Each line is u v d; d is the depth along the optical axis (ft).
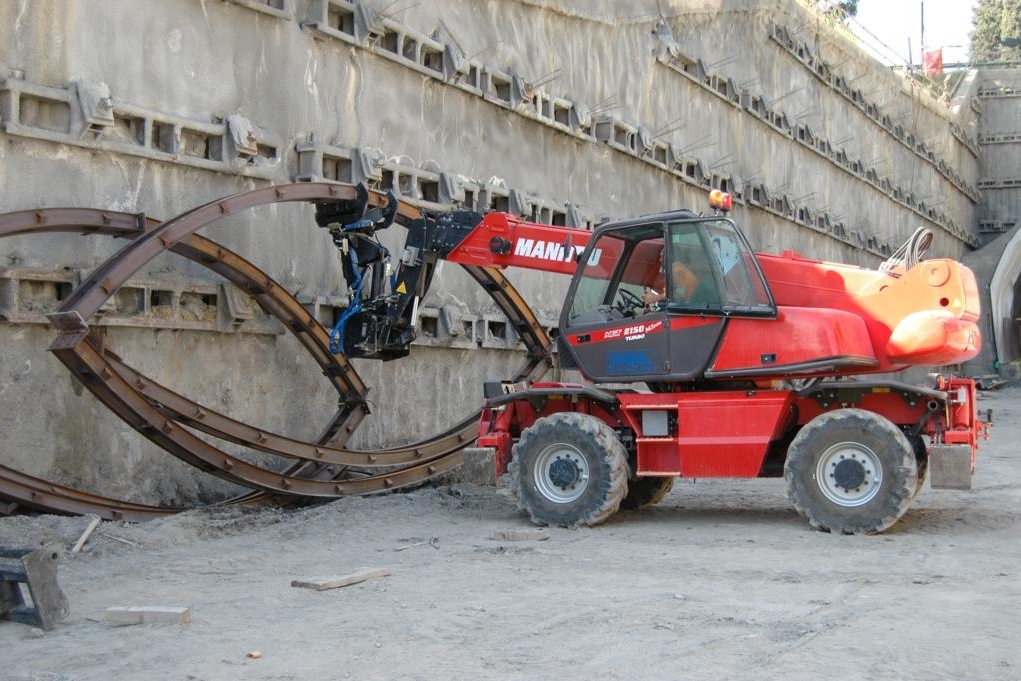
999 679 18.84
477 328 59.82
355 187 44.37
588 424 36.42
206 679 19.49
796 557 30.50
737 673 19.29
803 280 37.52
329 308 48.85
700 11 91.50
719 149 94.99
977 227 197.47
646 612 23.93
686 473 36.40
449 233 40.73
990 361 168.04
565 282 71.26
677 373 36.76
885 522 33.73
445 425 57.57
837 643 21.16
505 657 20.59
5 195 35.68
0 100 35.58
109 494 39.06
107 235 39.09
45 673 19.71
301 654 21.01
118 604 25.52
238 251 44.57
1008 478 50.88
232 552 32.58
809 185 118.21
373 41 52.24
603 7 75.56
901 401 35.76
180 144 41.86
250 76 45.83
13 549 23.75
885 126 145.59
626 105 78.43
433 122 57.16
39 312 36.37
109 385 34.37
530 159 65.98
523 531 34.60
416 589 26.73
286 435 46.98
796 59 114.21
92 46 38.83
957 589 26.05
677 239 36.86
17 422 36.01
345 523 37.78
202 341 43.06
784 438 38.01
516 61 65.31
